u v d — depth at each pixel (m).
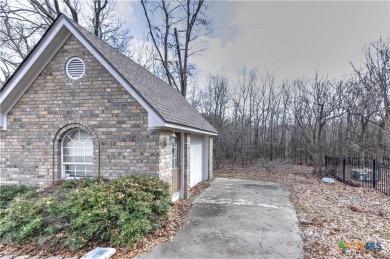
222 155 19.67
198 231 5.20
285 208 7.07
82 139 6.66
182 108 10.22
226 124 21.23
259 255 4.10
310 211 6.77
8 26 14.27
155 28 18.59
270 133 22.02
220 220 5.97
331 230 5.27
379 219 6.03
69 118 6.45
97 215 4.36
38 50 6.18
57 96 6.50
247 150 20.64
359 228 5.40
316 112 16.27
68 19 6.02
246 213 6.57
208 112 21.50
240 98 22.42
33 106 6.58
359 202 7.80
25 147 6.60
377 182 10.66
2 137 6.69
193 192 9.47
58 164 6.54
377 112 13.69
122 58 7.99
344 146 16.23
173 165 7.83
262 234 5.04
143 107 5.98
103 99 6.32
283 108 21.98
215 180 12.62
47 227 4.41
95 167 6.33
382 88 13.17
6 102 6.48
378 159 12.63
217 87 21.83
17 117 6.63
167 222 5.59
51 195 5.37
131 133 6.21
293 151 20.78
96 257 3.75
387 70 13.31
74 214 4.48
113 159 6.27
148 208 4.86
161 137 6.24
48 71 6.53
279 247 4.42
